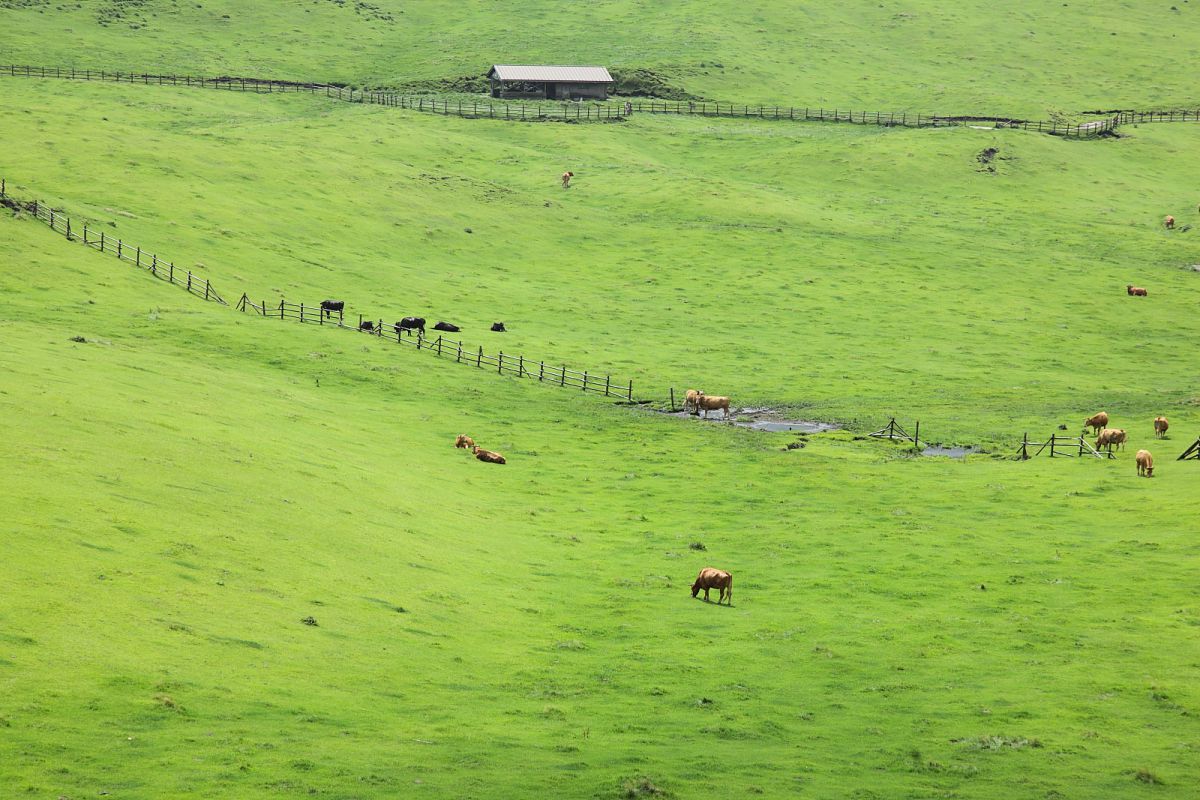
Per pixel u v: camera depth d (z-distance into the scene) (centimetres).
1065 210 14500
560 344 8969
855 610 4169
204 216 10344
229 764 2530
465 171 14275
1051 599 4269
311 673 3127
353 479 5062
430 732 2875
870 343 9619
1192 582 4384
